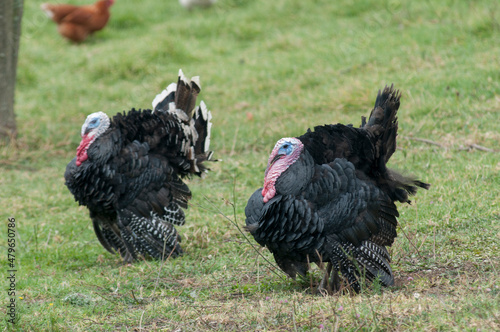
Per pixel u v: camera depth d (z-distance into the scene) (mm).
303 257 12680
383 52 29625
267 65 31297
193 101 16891
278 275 13477
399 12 34000
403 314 10422
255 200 12922
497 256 13094
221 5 41094
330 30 34500
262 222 12336
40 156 24219
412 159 19422
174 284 13812
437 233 14719
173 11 41781
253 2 40875
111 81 32250
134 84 31594
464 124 21281
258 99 27859
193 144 16141
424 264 13344
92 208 15820
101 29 38500
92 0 44312
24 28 39906
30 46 36906
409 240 13898
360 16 35844
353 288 12070
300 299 11969
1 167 23266
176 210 15703
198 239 16359
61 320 11844
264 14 38312
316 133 12703
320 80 28422
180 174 16359
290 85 28594
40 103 30047
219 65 32406
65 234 18078
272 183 12352
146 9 42094
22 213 19328
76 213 19312
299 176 12125
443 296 11461
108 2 38250
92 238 17828
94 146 15203
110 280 14180
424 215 15703
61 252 16672
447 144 20109
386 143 12992
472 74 24703
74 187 15680
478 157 18719
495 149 19312
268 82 29172
